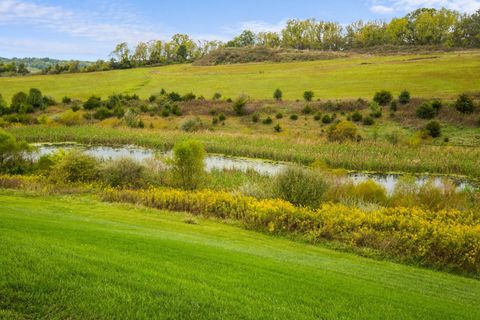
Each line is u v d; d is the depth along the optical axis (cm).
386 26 14662
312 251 1403
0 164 2692
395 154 3578
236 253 1059
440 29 13350
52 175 2469
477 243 1371
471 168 3203
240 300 650
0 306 555
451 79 6888
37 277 629
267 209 1698
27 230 949
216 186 2478
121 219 1588
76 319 546
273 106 5997
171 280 693
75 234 979
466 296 1030
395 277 1120
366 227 1592
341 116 5434
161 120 5622
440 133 4531
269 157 3628
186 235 1357
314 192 1927
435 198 2156
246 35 18188
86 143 4309
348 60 10344
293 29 15788
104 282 648
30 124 5200
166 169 2595
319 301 711
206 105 6294
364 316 673
